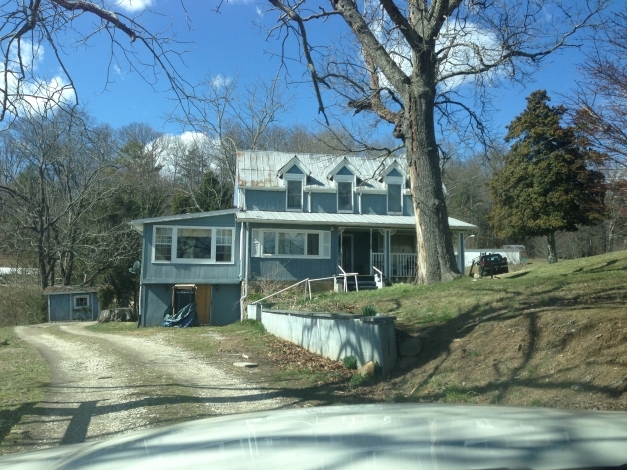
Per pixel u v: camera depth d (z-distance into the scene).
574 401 6.22
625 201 11.85
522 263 36.88
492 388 7.13
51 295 35.41
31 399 8.69
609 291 9.49
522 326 8.37
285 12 10.01
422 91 14.45
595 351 7.05
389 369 8.89
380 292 15.56
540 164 27.06
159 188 43.47
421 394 7.65
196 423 2.84
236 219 25.27
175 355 13.10
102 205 37.53
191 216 25.55
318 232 26.31
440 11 13.59
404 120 14.89
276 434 2.30
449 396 7.12
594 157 11.04
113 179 37.16
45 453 3.03
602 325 7.55
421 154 14.77
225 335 16.69
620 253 19.16
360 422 2.43
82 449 2.73
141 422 7.19
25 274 38.91
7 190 13.26
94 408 8.06
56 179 32.41
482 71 14.30
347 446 2.04
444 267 14.62
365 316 9.83
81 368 11.68
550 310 8.66
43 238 36.16
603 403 6.01
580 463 1.85
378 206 28.00
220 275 25.77
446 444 2.03
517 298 10.04
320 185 27.70
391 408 2.79
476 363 7.93
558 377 6.83
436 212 14.72
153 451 2.28
